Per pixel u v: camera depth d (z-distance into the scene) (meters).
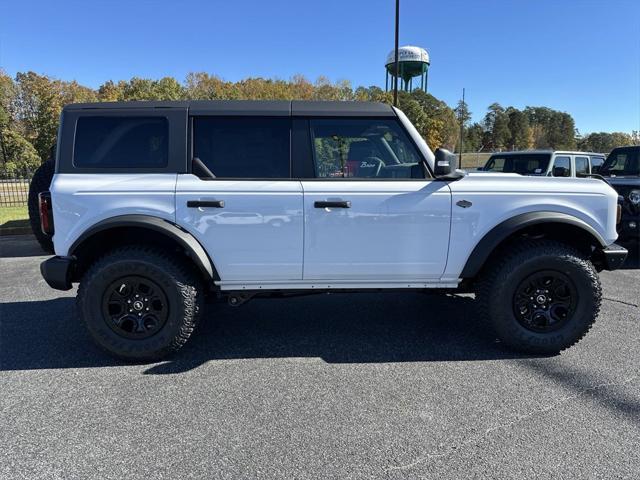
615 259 3.60
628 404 2.84
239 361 3.51
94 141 3.42
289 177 3.46
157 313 3.41
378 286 3.59
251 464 2.29
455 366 3.40
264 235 3.40
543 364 3.43
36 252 7.82
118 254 3.36
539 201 3.49
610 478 2.17
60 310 4.73
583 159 9.80
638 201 6.59
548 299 3.54
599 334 4.00
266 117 3.47
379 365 3.43
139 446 2.44
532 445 2.43
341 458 2.33
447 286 3.60
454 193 3.45
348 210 3.40
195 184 3.36
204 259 3.35
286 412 2.77
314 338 3.97
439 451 2.38
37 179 4.20
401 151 3.57
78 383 3.16
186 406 2.85
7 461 2.32
